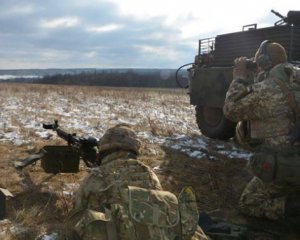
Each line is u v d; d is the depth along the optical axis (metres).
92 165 5.21
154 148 8.35
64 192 5.27
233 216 4.78
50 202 4.91
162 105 18.70
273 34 8.84
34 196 5.09
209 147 8.84
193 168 6.97
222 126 9.78
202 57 11.03
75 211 2.72
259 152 4.32
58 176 6.00
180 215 2.73
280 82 4.26
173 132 10.47
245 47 9.62
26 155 7.15
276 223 4.55
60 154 5.48
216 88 9.73
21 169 5.67
